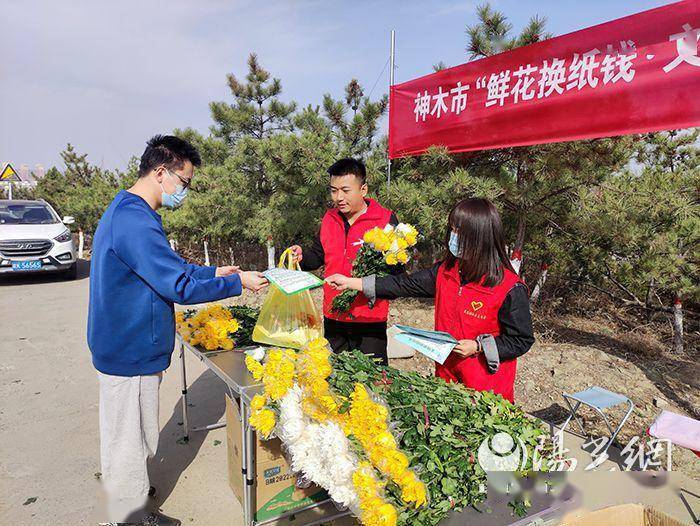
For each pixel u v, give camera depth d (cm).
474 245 195
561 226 511
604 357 453
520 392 395
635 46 308
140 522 226
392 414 159
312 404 163
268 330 232
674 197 403
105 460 216
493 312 199
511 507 154
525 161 484
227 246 1028
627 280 531
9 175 1507
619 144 422
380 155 617
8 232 857
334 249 292
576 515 166
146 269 197
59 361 471
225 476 280
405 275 239
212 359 231
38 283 889
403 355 467
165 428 338
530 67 368
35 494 262
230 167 718
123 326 204
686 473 277
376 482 139
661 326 544
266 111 859
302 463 156
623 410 359
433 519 142
